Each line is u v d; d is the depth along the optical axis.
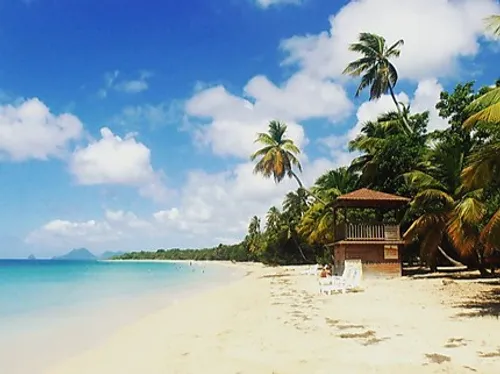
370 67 42.97
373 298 19.41
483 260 27.95
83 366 10.16
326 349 10.12
